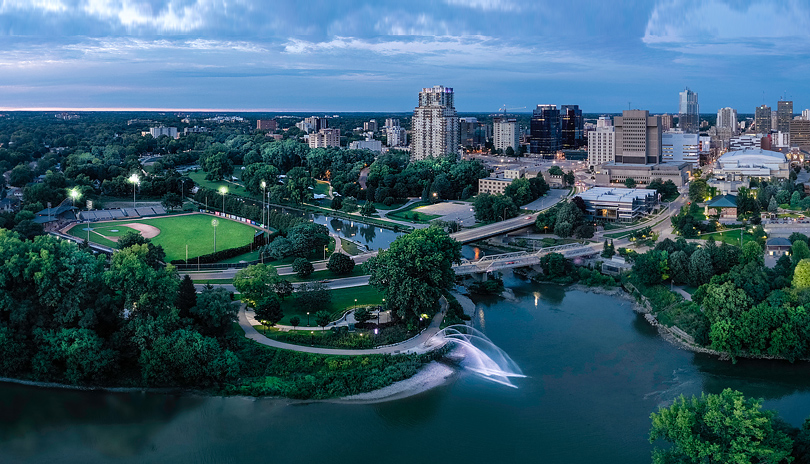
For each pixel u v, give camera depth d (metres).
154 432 179.38
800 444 133.88
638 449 169.88
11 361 199.38
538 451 170.12
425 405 196.00
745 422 128.12
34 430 180.12
